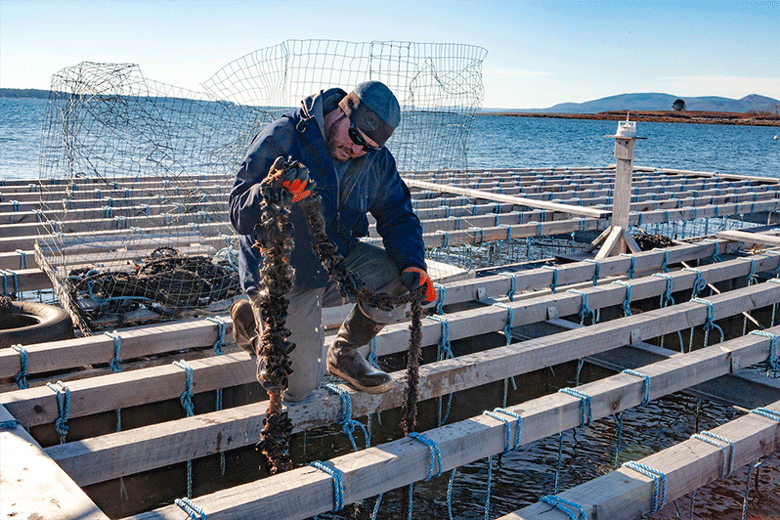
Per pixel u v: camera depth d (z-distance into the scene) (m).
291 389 2.73
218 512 1.97
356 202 2.63
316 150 2.43
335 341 2.91
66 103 4.29
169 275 4.31
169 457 2.48
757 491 3.28
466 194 8.94
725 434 2.86
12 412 2.55
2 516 1.73
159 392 2.93
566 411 2.92
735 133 109.06
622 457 3.70
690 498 3.19
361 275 2.70
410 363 2.66
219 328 3.62
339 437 3.93
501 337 4.62
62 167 4.71
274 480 2.18
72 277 4.34
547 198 10.48
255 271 2.57
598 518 2.29
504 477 3.49
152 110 4.37
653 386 3.30
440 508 3.21
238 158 4.46
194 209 7.03
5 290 4.77
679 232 11.98
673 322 4.25
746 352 3.85
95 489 3.18
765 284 5.11
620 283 4.80
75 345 3.18
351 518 3.11
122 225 6.48
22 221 6.77
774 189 11.96
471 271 5.36
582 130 110.88
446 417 4.00
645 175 14.17
